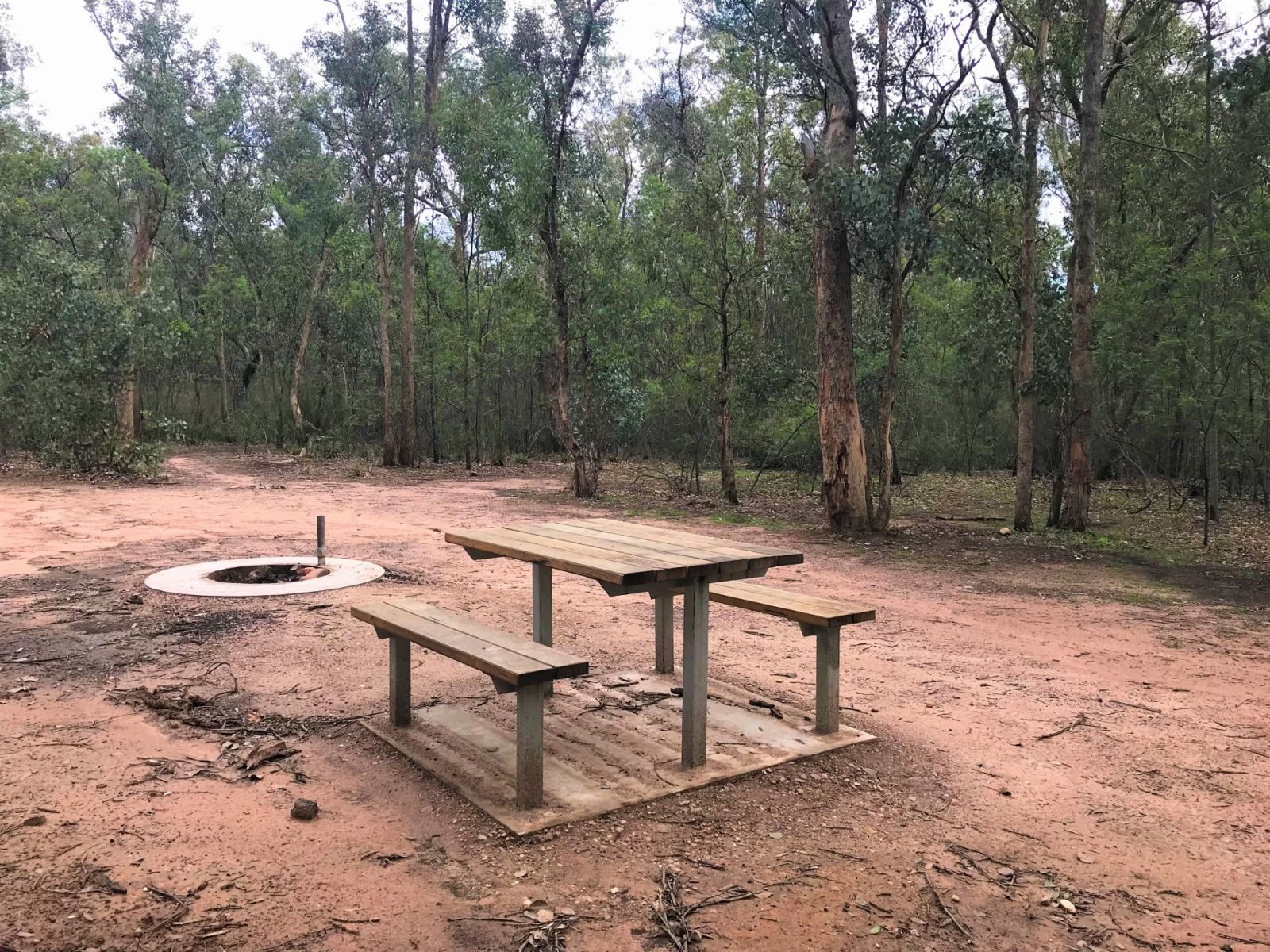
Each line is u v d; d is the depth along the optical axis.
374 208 25.75
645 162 32.78
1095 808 3.30
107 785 3.32
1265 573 9.31
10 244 21.62
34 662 4.99
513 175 16.22
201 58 30.72
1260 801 3.40
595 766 3.52
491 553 4.68
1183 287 12.51
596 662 5.20
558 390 17.17
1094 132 12.32
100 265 21.38
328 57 23.66
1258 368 12.84
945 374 23.53
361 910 2.49
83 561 8.62
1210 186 13.95
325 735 3.90
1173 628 6.64
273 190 29.77
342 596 6.93
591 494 17.09
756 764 3.57
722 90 19.92
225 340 36.81
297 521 12.39
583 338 18.00
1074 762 3.78
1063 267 19.64
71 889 2.56
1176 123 17.72
